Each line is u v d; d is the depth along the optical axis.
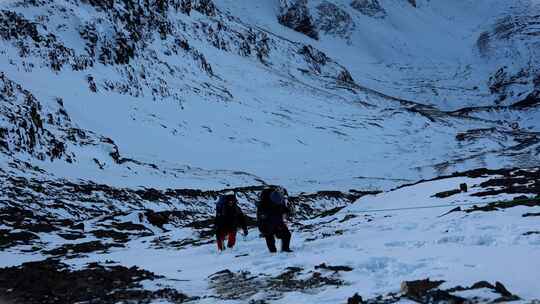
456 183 22.30
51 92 63.38
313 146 87.19
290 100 119.62
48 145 40.97
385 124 112.06
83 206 30.77
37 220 23.56
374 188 63.22
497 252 8.02
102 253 15.22
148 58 94.88
